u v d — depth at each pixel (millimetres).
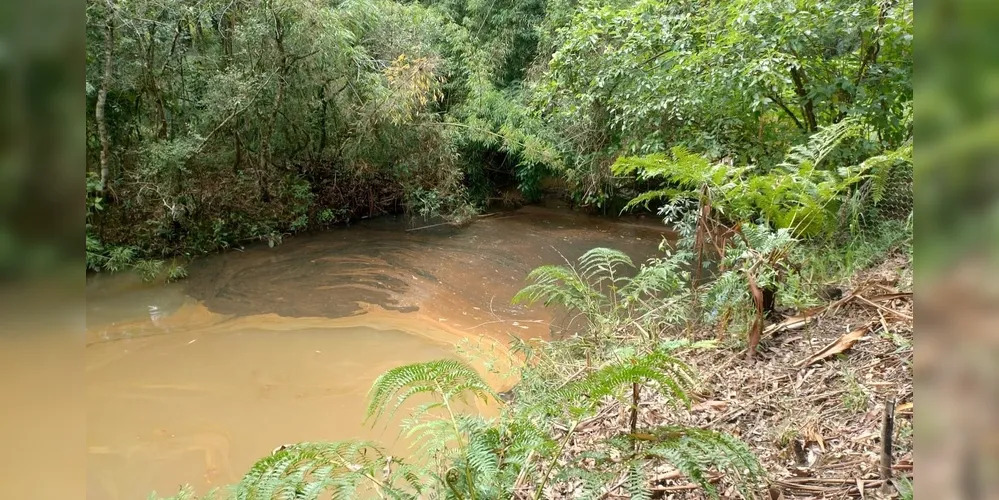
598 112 7078
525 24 9805
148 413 3463
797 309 3033
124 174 6539
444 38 9391
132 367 4066
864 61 4434
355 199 8570
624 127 5891
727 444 1431
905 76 4121
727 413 2242
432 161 8664
